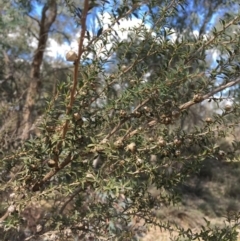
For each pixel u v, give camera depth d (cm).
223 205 295
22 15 166
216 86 44
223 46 43
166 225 51
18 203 41
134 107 47
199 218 240
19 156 47
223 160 46
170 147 43
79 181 40
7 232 49
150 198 50
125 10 40
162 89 42
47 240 50
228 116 46
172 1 45
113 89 49
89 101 44
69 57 32
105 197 50
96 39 36
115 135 45
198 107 183
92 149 40
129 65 47
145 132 44
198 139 45
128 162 42
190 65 45
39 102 183
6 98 192
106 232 50
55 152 40
